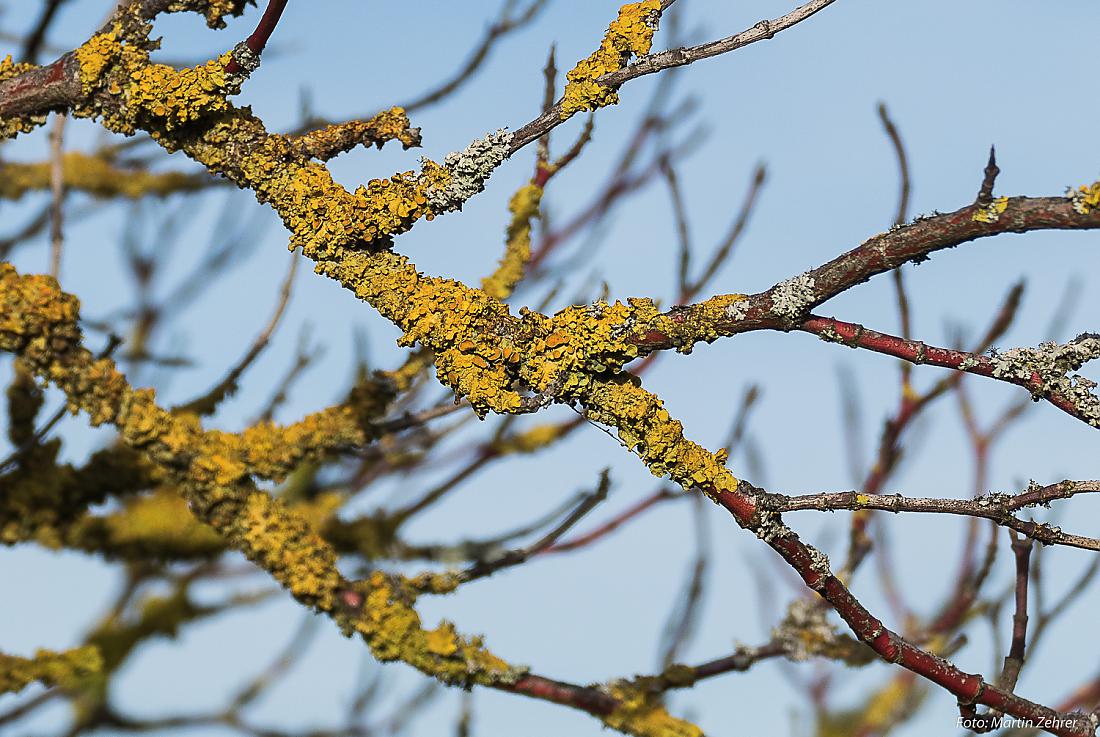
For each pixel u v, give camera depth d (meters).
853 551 3.31
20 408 2.66
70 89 2.22
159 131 2.24
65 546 2.71
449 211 2.23
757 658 2.96
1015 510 2.11
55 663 2.23
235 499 2.20
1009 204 1.94
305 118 3.23
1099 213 1.86
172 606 2.93
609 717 2.53
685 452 2.13
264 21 2.22
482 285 3.00
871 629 2.22
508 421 3.20
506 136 2.23
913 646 2.26
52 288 2.11
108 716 2.90
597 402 2.12
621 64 2.23
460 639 2.36
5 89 2.26
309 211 2.19
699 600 2.96
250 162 2.23
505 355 2.12
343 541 3.02
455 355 2.12
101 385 2.13
